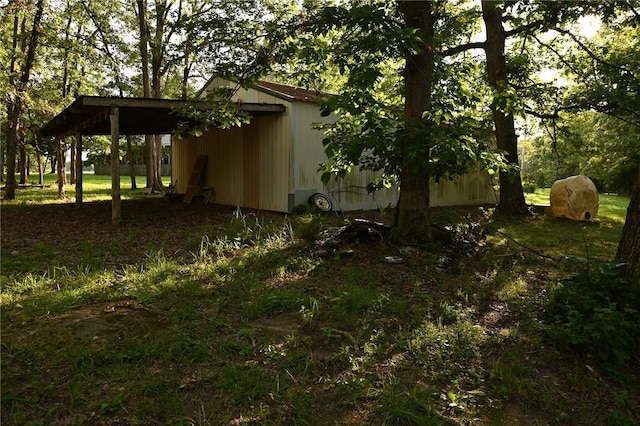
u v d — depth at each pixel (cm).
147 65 1553
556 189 1013
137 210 1063
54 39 1466
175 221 864
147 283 438
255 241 645
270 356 291
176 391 248
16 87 1298
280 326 349
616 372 290
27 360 274
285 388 256
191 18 639
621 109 789
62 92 1698
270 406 239
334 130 629
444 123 538
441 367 290
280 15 618
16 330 321
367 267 517
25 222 855
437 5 818
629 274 363
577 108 893
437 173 543
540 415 249
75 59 1648
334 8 492
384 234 630
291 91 1094
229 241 643
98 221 867
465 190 1359
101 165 3806
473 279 486
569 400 263
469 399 257
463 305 407
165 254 571
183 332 321
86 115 942
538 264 556
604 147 1700
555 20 867
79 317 351
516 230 820
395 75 763
